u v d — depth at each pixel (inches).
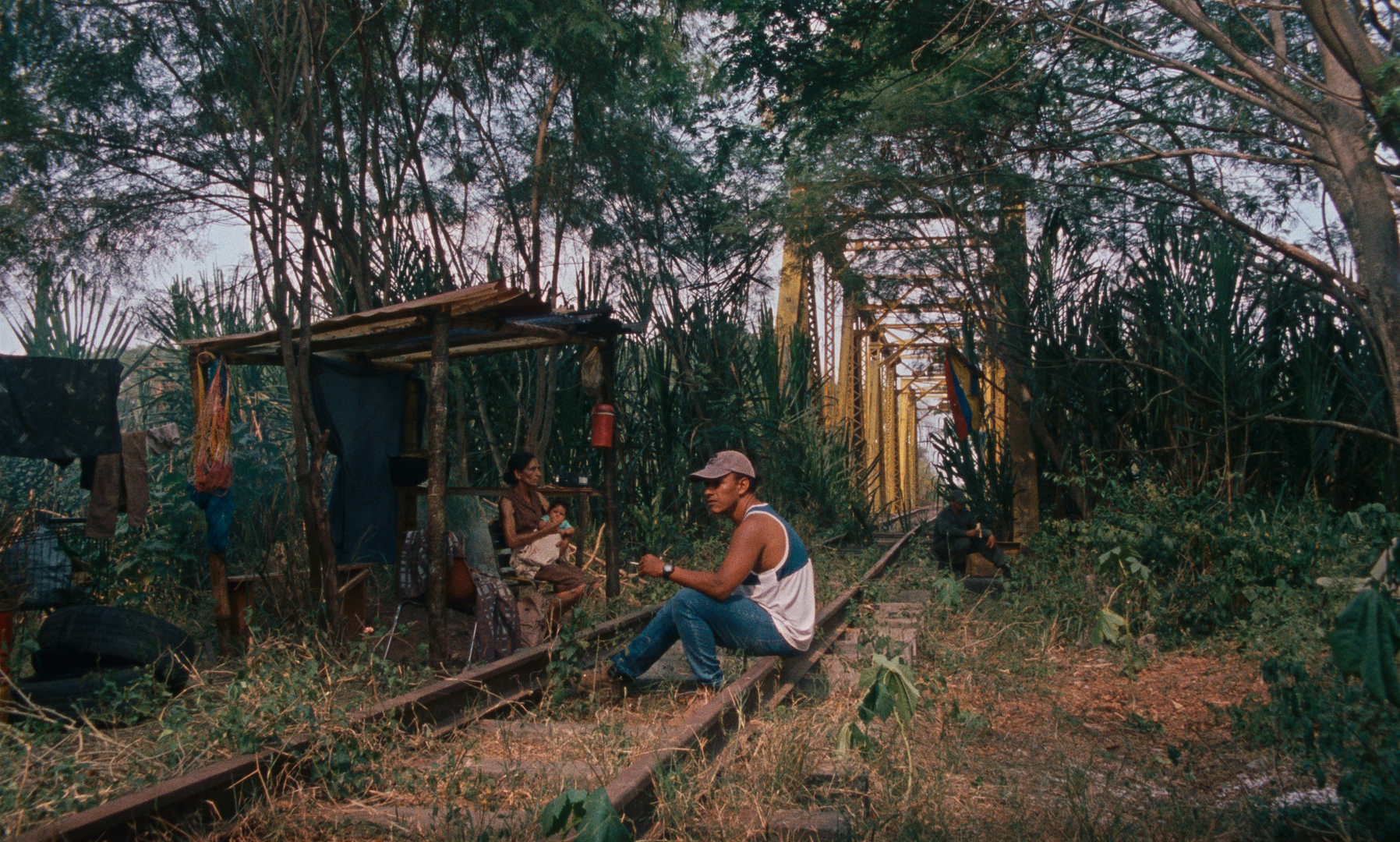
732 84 442.0
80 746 149.0
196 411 246.2
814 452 587.2
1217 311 373.7
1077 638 296.2
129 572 304.5
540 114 443.8
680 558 411.2
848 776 150.9
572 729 175.8
